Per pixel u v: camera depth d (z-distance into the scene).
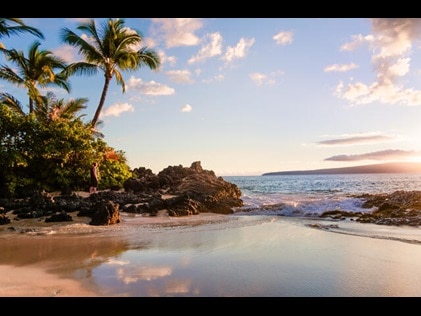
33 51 30.23
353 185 50.06
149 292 5.10
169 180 25.41
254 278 5.75
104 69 29.72
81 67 29.23
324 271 6.14
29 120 20.88
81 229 11.01
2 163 19.06
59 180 20.91
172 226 11.85
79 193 20.56
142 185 23.34
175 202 16.02
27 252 7.83
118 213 12.74
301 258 7.11
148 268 6.38
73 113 30.42
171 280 5.65
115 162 26.69
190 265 6.59
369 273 6.02
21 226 11.48
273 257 7.20
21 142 20.52
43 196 15.64
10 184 18.62
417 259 6.96
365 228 10.98
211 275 5.93
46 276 5.90
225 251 7.83
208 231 10.77
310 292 5.10
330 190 37.41
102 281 5.60
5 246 8.51
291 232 10.41
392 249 7.88
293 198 22.20
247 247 8.24
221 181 24.86
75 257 7.32
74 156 22.20
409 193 17.31
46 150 20.20
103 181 23.91
